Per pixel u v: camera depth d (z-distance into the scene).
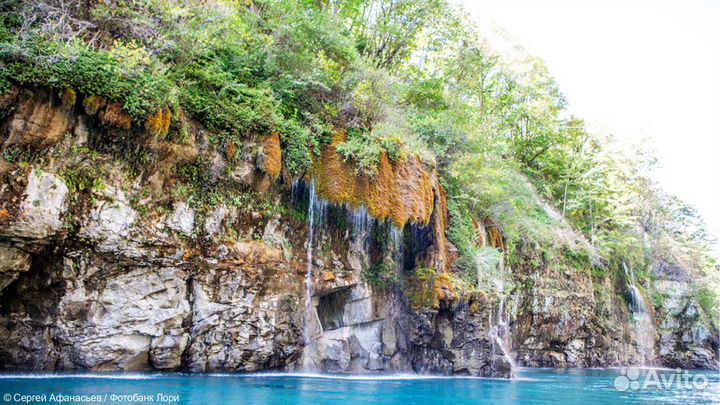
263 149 14.45
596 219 35.44
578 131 37.34
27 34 11.02
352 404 10.25
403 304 18.11
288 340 15.03
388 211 16.78
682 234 44.19
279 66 17.44
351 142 16.30
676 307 35.75
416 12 26.02
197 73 14.12
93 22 13.11
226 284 13.67
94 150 11.59
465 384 15.24
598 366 28.58
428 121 22.48
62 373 11.59
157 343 12.59
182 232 12.98
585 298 28.33
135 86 11.98
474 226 21.72
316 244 16.33
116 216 11.81
